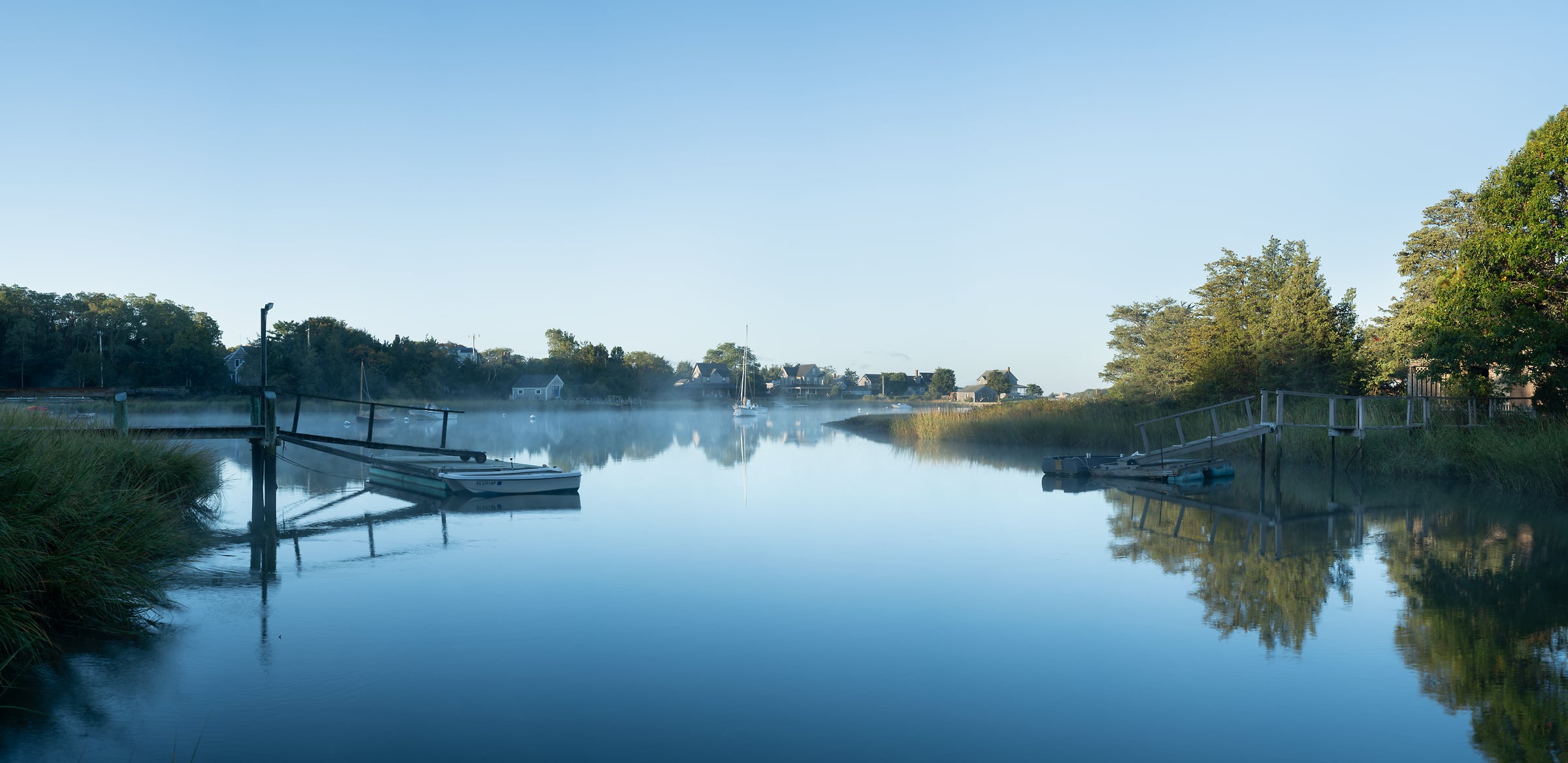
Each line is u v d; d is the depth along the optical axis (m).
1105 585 10.57
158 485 14.02
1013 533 14.21
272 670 7.41
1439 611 9.27
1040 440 33.47
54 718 6.29
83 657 7.61
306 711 6.49
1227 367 30.42
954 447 34.84
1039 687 7.10
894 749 5.91
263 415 16.62
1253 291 33.09
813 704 6.74
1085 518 15.79
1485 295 20.12
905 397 153.38
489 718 6.40
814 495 19.30
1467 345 20.25
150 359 74.88
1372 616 9.10
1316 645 8.12
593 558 12.23
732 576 11.08
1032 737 6.12
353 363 80.38
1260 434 19.55
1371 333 38.00
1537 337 18.88
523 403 87.75
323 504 18.02
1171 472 21.38
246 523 15.48
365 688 7.01
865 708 6.66
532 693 6.93
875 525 15.13
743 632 8.59
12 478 7.81
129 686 6.94
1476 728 6.23
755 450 33.91
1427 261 34.47
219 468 20.36
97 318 77.06
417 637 8.41
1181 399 32.66
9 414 11.60
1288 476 22.42
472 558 12.22
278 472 24.28
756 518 15.90
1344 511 16.53
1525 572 11.12
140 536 9.54
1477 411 22.28
